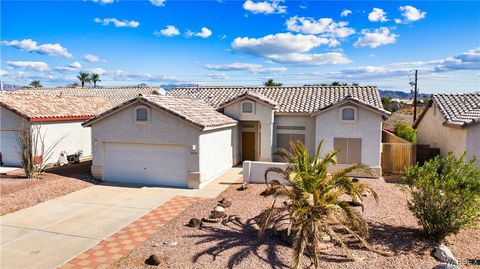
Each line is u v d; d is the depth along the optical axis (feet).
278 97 85.05
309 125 76.79
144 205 49.98
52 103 87.45
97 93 139.03
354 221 31.89
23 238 38.22
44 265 32.17
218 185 61.36
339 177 34.94
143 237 38.27
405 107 184.65
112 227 41.39
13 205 48.98
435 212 34.24
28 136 66.08
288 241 34.24
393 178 66.64
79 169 73.20
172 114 58.80
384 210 44.73
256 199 51.37
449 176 35.06
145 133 61.67
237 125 79.82
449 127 68.28
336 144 69.41
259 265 30.30
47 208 48.47
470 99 73.97
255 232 37.91
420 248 33.27
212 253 32.76
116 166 64.44
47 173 68.33
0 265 32.17
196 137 59.00
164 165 61.77
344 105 68.33
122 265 31.45
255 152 82.64
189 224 40.63
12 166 78.79
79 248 35.68
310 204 32.19
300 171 35.19
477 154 59.98
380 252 32.07
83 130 89.66
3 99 78.02
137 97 60.59
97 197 54.13
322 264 30.19
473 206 33.96
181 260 31.63
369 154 67.97
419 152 75.66
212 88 97.91
